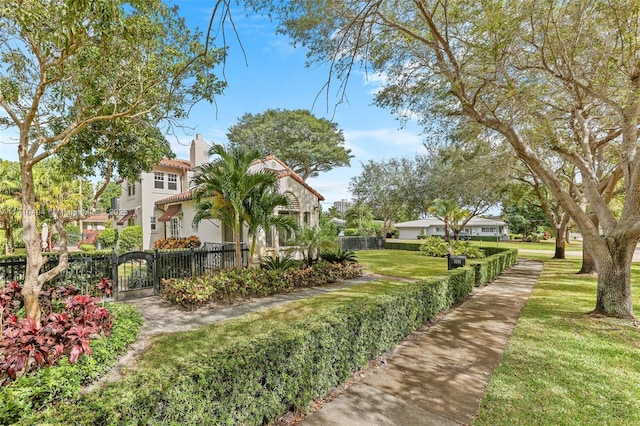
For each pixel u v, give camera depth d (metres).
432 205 30.42
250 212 10.55
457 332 6.48
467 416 3.59
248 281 9.45
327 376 4.07
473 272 10.81
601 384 4.21
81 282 8.77
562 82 7.56
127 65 5.49
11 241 18.06
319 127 33.62
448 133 11.36
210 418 2.79
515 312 8.02
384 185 35.22
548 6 6.15
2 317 4.95
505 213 48.28
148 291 9.55
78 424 2.02
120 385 2.51
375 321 5.11
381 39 7.71
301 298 9.46
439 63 7.42
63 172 8.96
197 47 5.57
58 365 4.00
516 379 4.38
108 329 5.26
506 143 12.71
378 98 9.09
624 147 7.09
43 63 4.69
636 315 7.41
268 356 3.34
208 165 10.48
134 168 9.82
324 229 13.83
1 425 2.39
